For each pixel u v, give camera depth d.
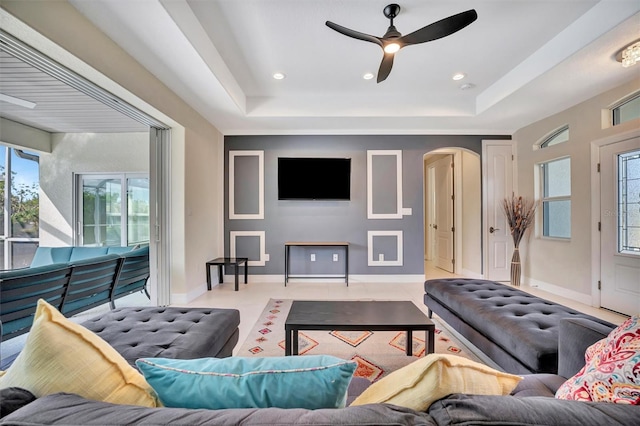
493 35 2.53
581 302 3.35
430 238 6.32
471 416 0.54
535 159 4.07
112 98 2.46
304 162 4.48
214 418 0.52
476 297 2.21
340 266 4.58
